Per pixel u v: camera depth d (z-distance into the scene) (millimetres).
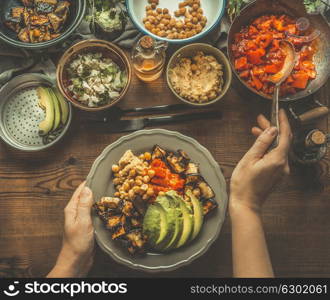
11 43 1547
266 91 1564
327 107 1636
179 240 1458
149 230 1427
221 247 1618
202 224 1528
